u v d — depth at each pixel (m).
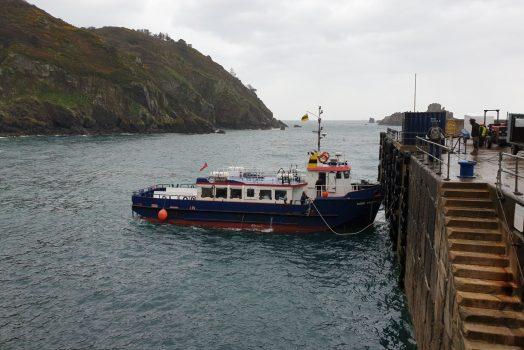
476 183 13.78
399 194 28.06
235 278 24.80
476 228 12.33
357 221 33.19
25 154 81.56
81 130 140.38
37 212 38.25
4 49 145.12
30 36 156.50
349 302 21.94
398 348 17.91
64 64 151.12
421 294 16.44
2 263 26.09
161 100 178.75
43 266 25.84
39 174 59.00
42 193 46.44
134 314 20.42
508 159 22.19
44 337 18.27
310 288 23.56
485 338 9.69
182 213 34.62
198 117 191.75
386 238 32.28
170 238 31.72
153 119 164.25
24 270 25.12
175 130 175.12
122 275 24.86
